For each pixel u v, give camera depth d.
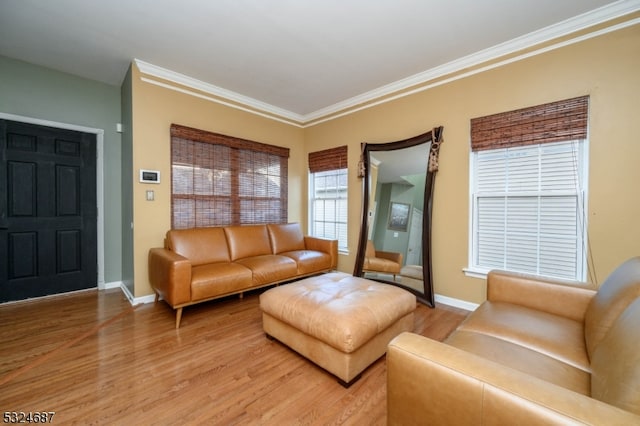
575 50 2.23
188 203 3.33
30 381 1.65
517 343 1.31
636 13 2.00
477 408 0.77
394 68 3.03
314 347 1.76
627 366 0.75
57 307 2.85
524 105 2.47
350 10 2.12
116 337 2.22
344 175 4.11
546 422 0.65
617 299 1.19
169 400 1.50
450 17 2.20
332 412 1.43
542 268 2.44
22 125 2.97
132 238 2.98
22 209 2.99
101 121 3.46
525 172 2.52
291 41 2.54
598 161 2.15
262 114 4.08
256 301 3.09
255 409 1.44
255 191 4.02
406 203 3.24
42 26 2.35
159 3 2.06
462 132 2.85
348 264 3.99
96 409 1.43
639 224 2.01
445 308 2.85
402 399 0.93
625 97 2.04
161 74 3.08
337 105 4.10
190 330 2.36
